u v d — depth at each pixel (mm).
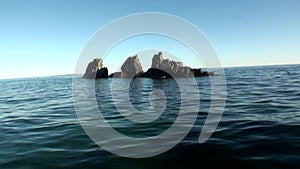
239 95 20750
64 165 7070
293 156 6953
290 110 13328
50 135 10336
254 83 32500
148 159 7312
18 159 7637
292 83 30188
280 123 10516
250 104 15922
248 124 10664
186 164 6867
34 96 29406
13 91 41375
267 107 14562
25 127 12188
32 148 8656
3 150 8523
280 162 6617
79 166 6969
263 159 6867
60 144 9008
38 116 15203
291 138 8461
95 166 6938
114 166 6910
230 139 8734
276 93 21000
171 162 7047
